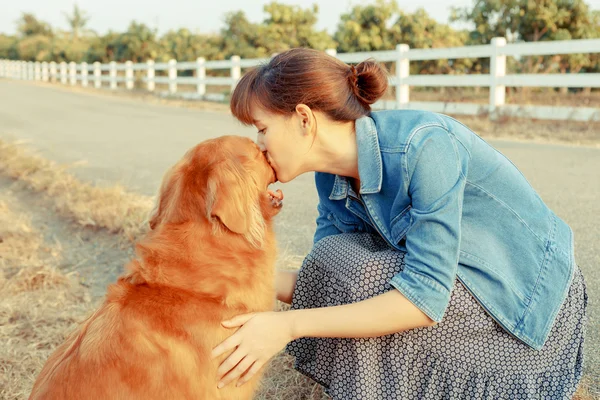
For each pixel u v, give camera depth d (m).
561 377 2.21
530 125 9.06
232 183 2.07
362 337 2.11
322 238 2.46
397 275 2.07
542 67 13.20
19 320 3.33
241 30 22.45
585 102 11.18
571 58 12.88
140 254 2.14
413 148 2.06
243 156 2.19
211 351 2.02
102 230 4.80
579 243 3.91
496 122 9.42
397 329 2.05
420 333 2.13
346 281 2.19
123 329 1.94
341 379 2.22
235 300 2.10
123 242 4.52
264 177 2.25
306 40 20.72
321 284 2.31
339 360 2.22
